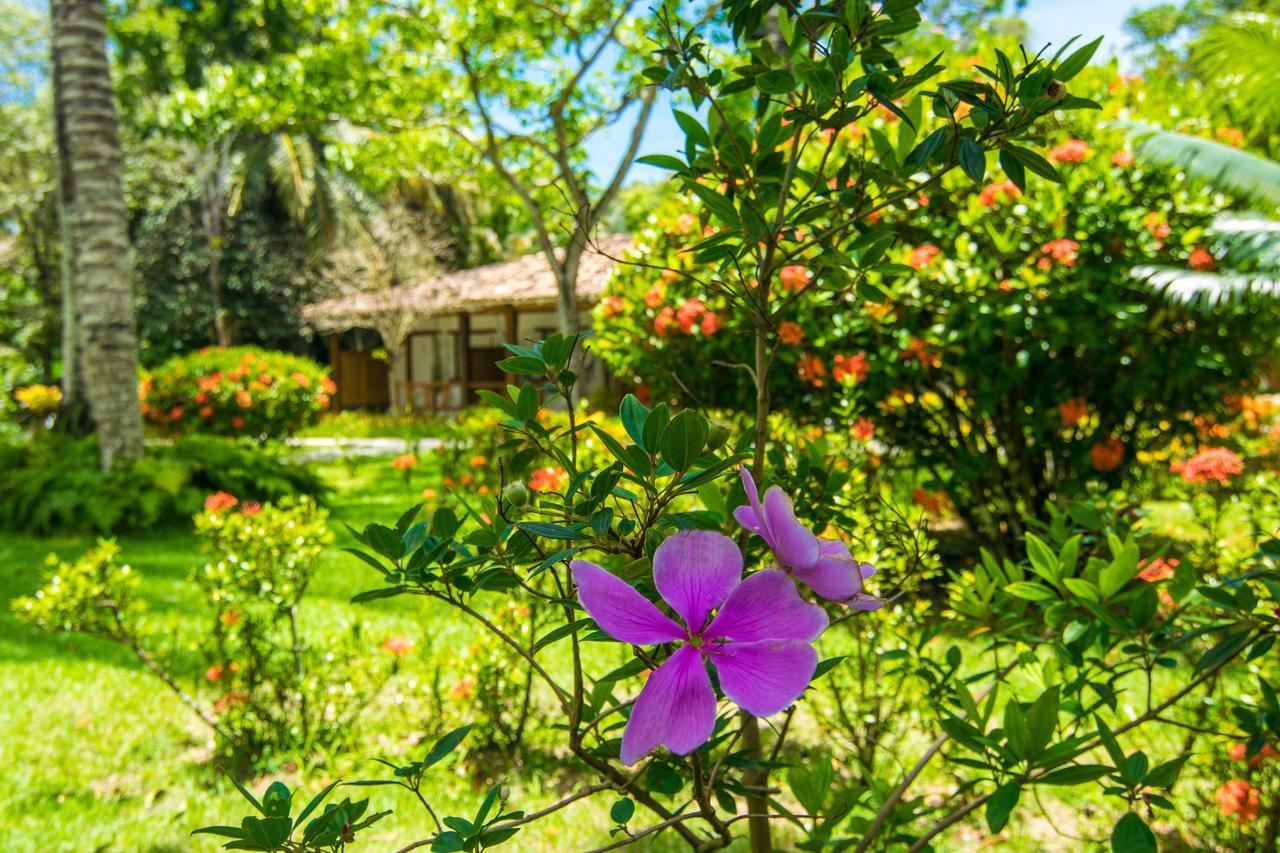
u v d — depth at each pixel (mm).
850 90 1104
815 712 3002
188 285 23812
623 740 761
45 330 21609
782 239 1315
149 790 3234
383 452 14727
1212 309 5027
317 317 22578
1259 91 8078
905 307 5238
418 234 24922
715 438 1053
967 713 1188
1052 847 2652
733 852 2629
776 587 797
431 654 3709
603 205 10945
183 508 8102
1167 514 6066
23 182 21516
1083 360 5512
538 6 10125
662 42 1353
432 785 3180
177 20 25484
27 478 8148
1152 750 2979
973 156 1015
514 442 1096
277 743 3467
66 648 4762
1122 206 5215
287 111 11562
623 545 970
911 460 6094
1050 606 1547
